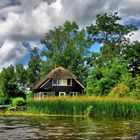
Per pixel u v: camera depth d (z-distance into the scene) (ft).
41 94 280.92
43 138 77.15
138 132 88.33
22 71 367.86
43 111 176.35
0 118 149.59
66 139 75.41
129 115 153.69
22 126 108.37
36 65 372.58
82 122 123.44
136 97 180.55
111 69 220.23
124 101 155.53
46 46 352.49
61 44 345.10
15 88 301.63
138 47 295.89
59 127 103.91
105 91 214.28
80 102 164.86
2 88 296.10
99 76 228.02
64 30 346.33
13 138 77.05
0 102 268.00
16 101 234.58
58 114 170.71
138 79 203.82
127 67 239.50
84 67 331.98
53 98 175.11
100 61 319.68
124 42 332.19
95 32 338.95
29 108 185.47
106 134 84.02
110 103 156.97
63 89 281.13
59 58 335.47
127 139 74.38
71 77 281.33
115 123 118.42
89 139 75.05
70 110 167.02
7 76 306.35
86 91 225.56
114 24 336.90
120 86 188.75
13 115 171.22
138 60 293.84
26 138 77.05
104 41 336.08
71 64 331.98
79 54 333.21
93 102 161.38
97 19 338.54
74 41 338.75
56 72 282.77
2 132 89.71
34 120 135.54
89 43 337.11
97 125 110.42
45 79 281.33
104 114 158.10
